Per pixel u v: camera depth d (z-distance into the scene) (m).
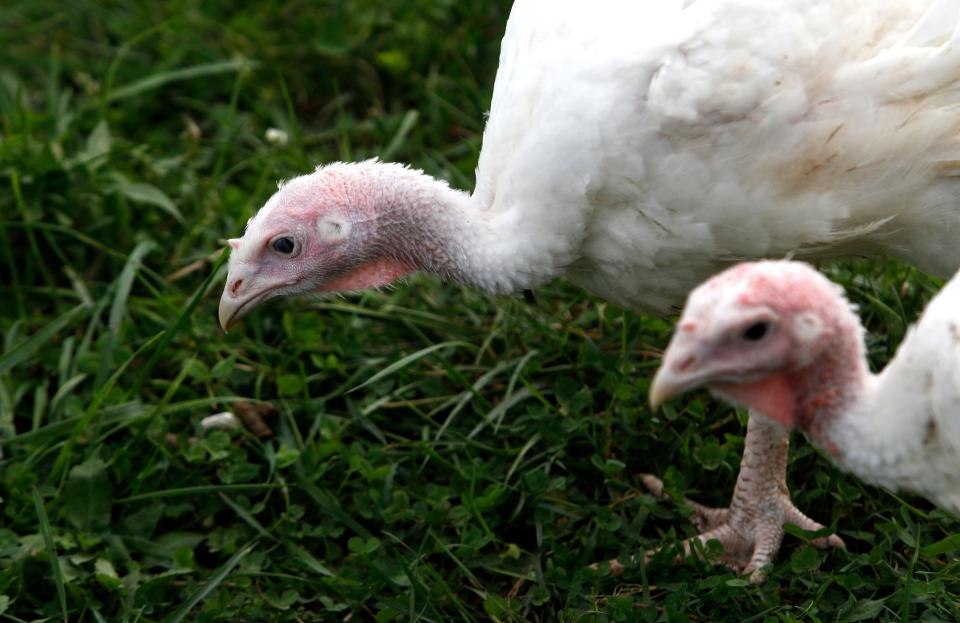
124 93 6.53
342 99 6.79
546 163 4.05
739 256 4.13
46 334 5.25
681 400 4.97
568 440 4.82
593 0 4.09
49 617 4.34
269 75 6.89
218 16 7.17
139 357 5.42
